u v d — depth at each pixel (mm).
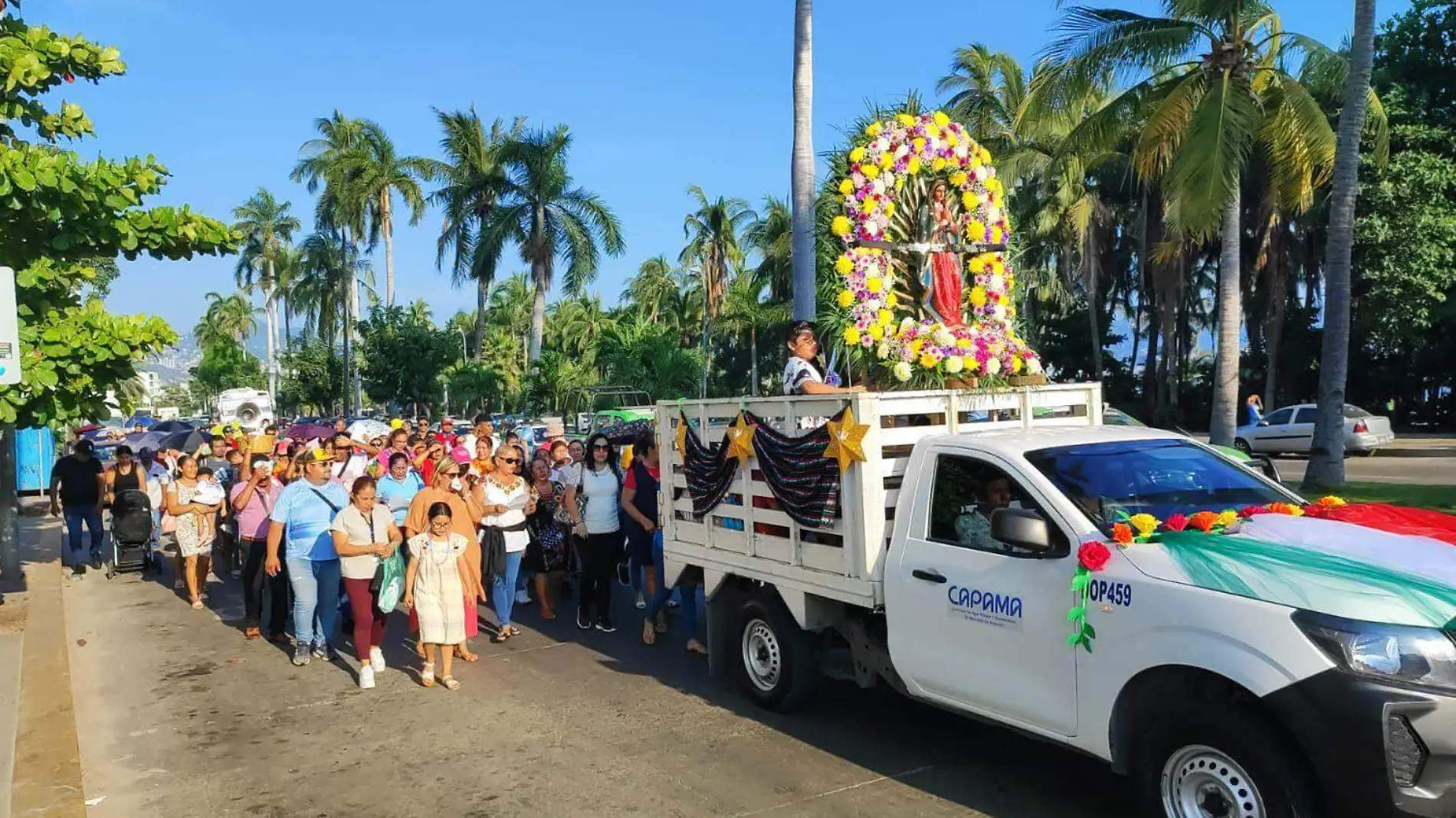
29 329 8594
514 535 9398
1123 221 40531
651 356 39688
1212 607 4027
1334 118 28203
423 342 42281
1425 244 27250
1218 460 5504
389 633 9945
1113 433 5605
